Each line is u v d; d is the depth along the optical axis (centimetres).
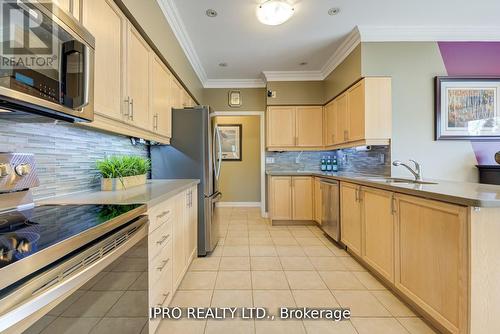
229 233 382
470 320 131
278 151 485
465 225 134
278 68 427
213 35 312
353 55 328
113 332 97
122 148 238
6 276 55
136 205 127
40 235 77
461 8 262
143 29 191
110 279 95
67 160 162
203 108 288
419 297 171
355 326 168
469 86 304
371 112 306
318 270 251
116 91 160
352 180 273
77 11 123
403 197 186
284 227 417
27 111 100
